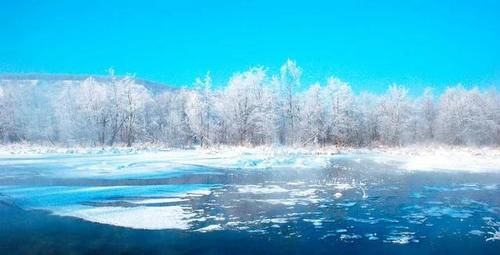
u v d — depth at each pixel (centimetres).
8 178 2430
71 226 1377
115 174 2616
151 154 4194
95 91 6100
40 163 3259
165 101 7262
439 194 1972
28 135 5897
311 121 5638
